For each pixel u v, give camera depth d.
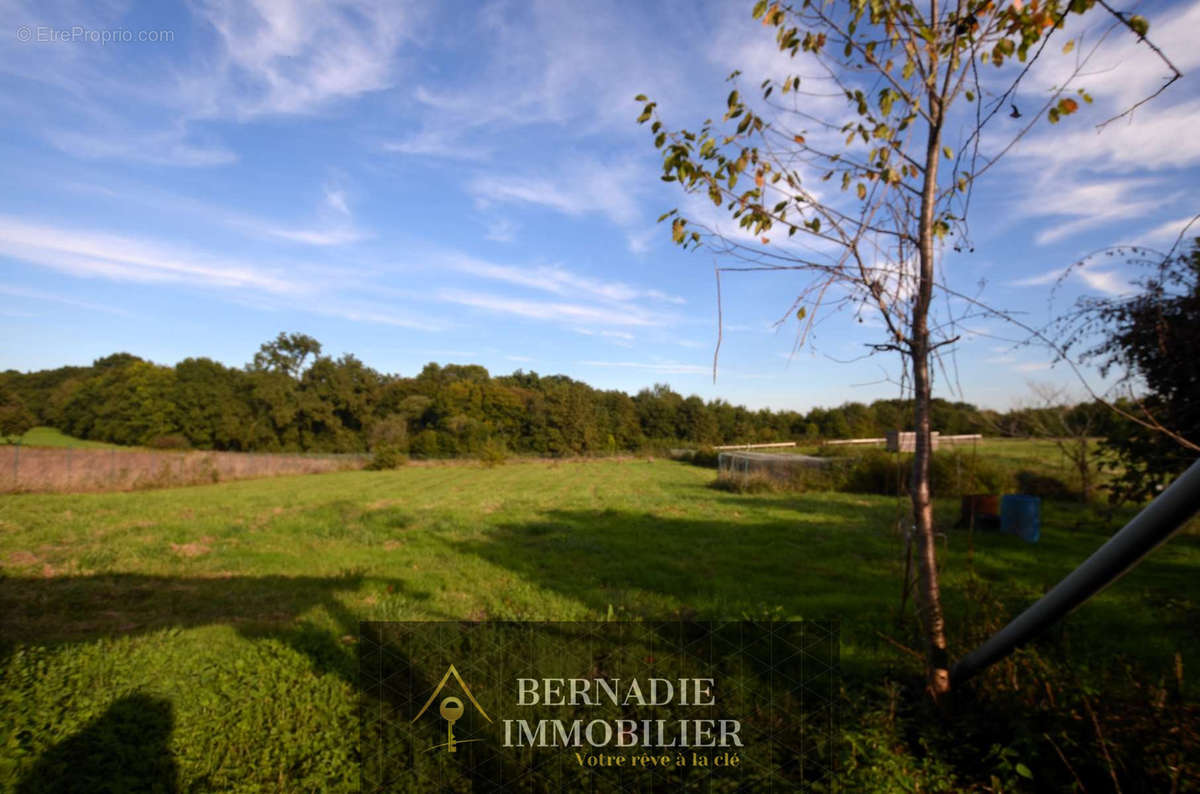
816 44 2.97
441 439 54.25
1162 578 7.24
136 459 26.50
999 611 4.13
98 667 4.35
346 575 7.73
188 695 3.93
